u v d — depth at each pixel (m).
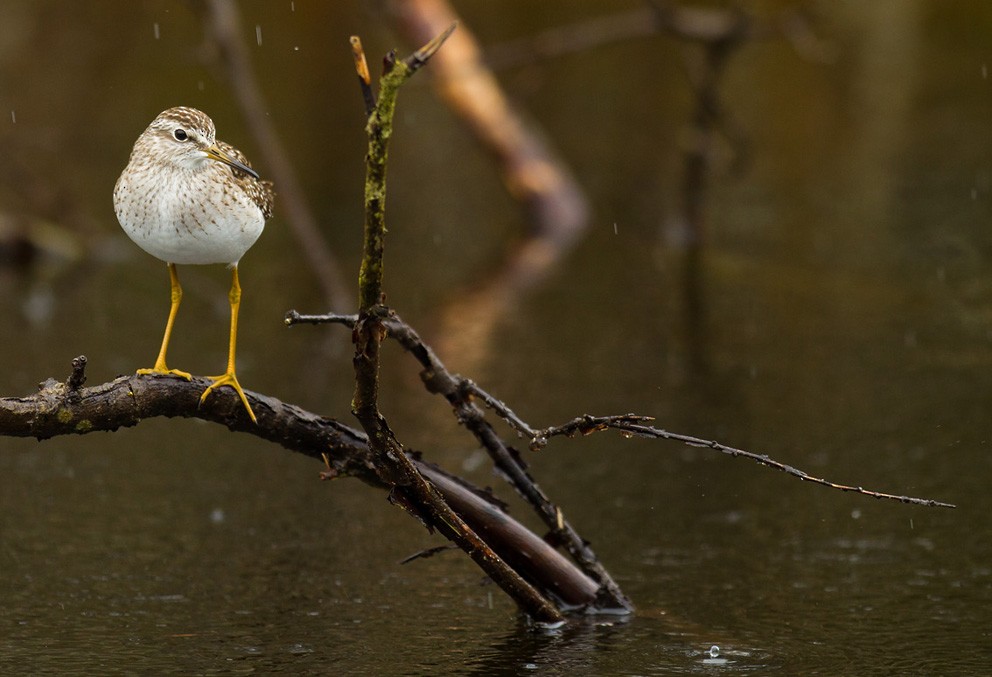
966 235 18.62
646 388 12.77
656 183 21.73
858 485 10.16
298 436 7.00
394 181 22.28
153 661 7.08
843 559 8.73
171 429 11.74
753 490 10.16
